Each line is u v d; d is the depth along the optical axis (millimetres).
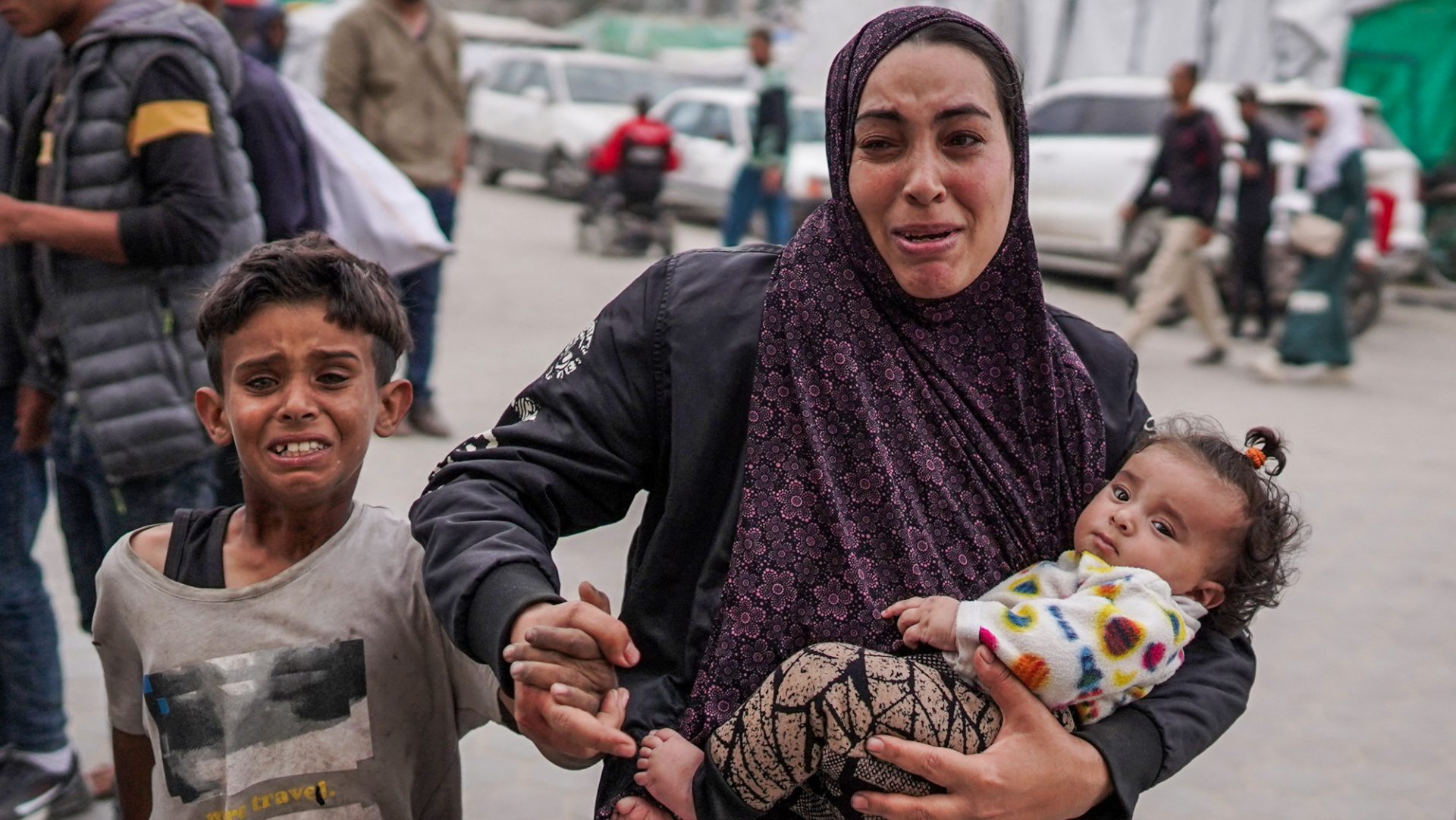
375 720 1886
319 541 1918
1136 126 12195
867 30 1673
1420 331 11953
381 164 3826
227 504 3289
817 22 17375
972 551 1641
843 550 1591
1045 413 1708
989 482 1664
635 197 13320
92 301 2787
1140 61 15797
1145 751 1607
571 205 17578
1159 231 11281
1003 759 1523
